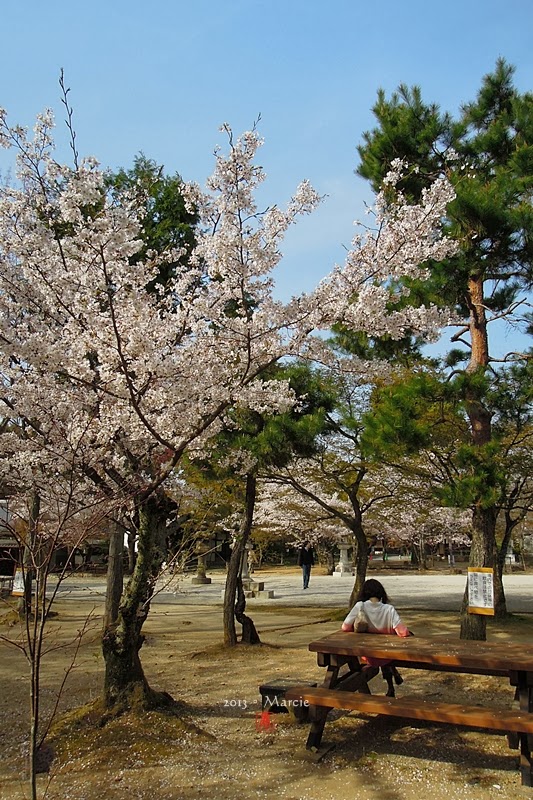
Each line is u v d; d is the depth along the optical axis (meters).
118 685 5.11
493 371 8.84
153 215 7.34
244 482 11.22
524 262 8.03
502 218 7.43
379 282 5.31
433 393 7.41
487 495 7.02
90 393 5.29
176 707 5.43
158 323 5.39
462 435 8.84
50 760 4.45
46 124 4.87
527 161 8.30
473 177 8.36
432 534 26.92
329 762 4.37
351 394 11.01
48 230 4.97
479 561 8.12
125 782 4.05
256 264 4.95
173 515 6.68
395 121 9.93
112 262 4.96
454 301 8.67
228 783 4.02
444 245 5.14
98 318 5.15
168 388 5.12
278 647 9.01
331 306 4.98
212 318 5.32
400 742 4.76
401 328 5.30
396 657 4.62
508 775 4.12
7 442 5.70
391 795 3.84
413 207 4.96
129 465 5.59
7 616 11.97
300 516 18.72
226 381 5.53
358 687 5.47
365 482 12.88
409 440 7.23
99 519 4.53
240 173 4.82
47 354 4.68
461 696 5.98
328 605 16.25
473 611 7.95
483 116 10.15
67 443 5.12
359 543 11.97
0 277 5.16
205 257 5.34
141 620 5.21
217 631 11.47
